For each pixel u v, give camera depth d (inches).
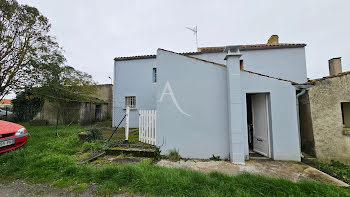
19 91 349.4
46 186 104.1
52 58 364.8
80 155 165.9
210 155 168.2
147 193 95.3
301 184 103.4
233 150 155.6
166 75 182.4
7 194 94.8
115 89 443.8
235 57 163.3
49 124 423.2
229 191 95.1
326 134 170.4
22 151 155.0
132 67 445.1
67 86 429.7
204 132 170.6
